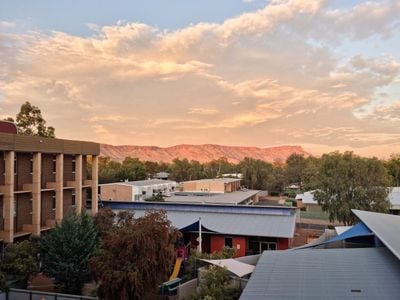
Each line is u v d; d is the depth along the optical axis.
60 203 35.06
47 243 26.62
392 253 19.34
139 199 64.56
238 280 21.92
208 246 38.56
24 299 22.78
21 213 32.56
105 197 65.88
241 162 145.75
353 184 48.25
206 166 151.88
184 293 23.33
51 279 29.33
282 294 14.84
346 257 19.94
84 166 41.12
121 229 21.34
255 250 37.38
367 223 27.66
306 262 19.36
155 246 20.36
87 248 26.02
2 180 30.69
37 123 58.72
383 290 14.78
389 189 50.78
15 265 24.19
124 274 19.31
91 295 24.83
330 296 14.43
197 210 45.66
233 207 44.53
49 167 36.00
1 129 33.66
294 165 132.62
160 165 152.75
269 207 43.47
